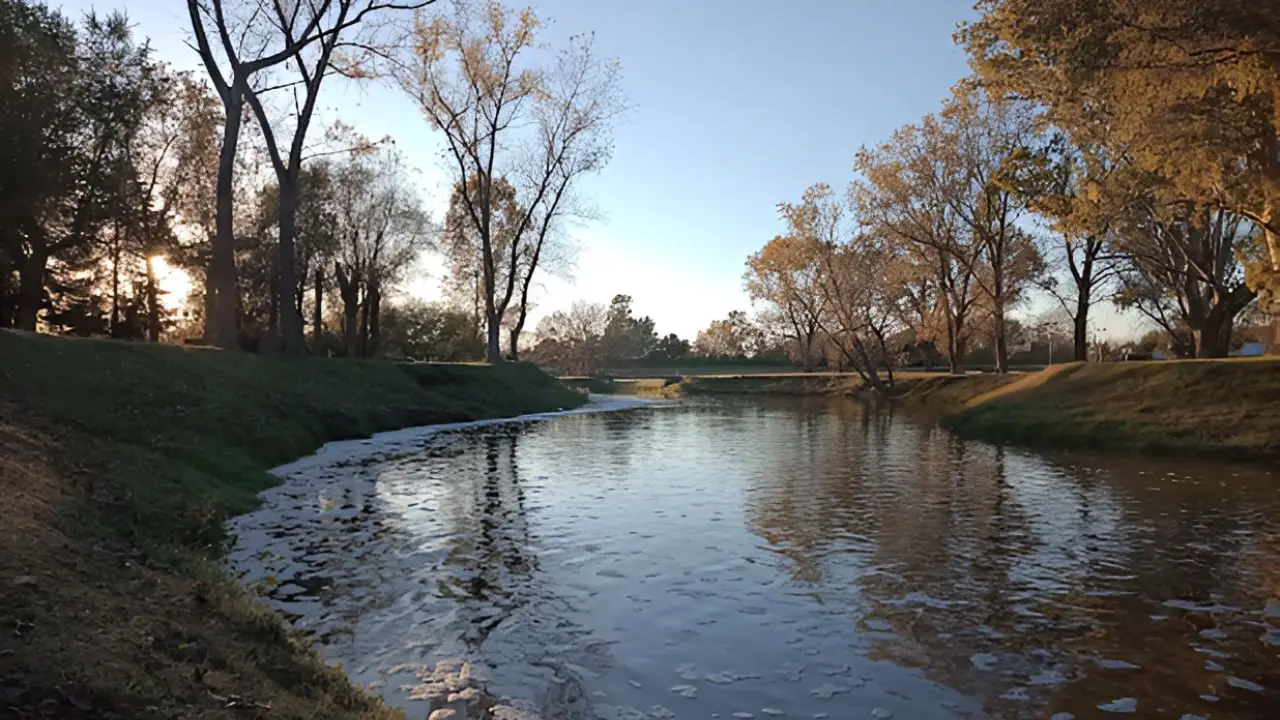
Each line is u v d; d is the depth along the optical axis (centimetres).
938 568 910
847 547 1009
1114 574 883
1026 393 2809
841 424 3158
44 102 2633
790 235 5234
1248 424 2052
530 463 1845
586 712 538
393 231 5334
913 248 4722
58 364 1544
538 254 4888
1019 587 835
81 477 1007
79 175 2878
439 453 2022
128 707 392
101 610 528
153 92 3372
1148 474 1648
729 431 2822
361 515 1198
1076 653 649
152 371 1806
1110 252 4181
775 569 905
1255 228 3111
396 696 559
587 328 9812
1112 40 1498
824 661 632
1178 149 1852
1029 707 548
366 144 3788
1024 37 1722
